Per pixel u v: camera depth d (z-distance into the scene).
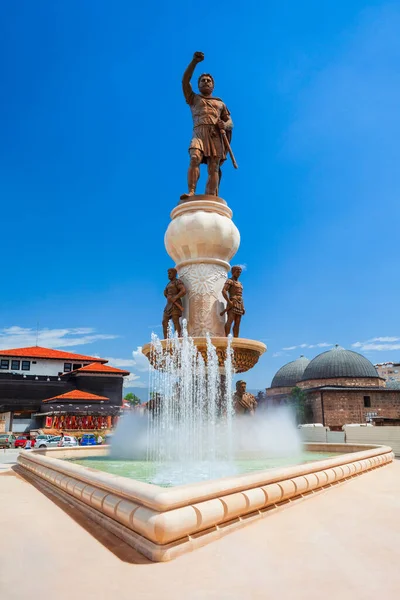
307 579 2.95
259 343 10.45
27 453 9.48
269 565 3.20
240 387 10.14
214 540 3.76
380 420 39.53
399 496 5.75
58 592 2.78
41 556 3.43
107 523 4.19
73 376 52.34
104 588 2.83
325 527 4.15
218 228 11.42
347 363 65.62
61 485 5.79
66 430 40.16
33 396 49.59
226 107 12.95
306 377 67.94
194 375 10.04
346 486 6.64
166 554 3.32
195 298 11.39
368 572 3.06
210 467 7.62
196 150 12.20
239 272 11.39
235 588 2.82
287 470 5.22
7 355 54.06
